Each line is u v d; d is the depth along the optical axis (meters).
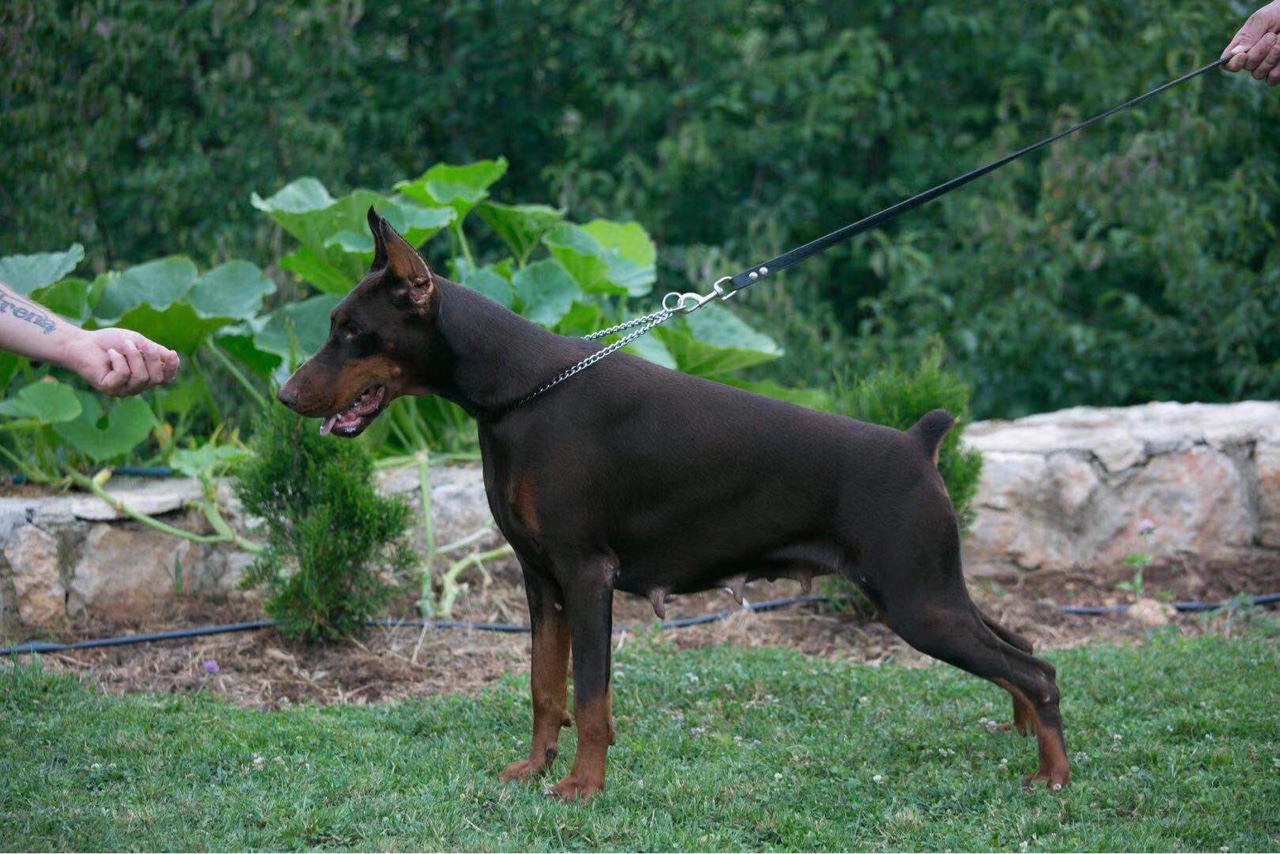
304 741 4.93
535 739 4.69
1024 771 4.72
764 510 4.47
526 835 4.12
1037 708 4.51
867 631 6.73
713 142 13.25
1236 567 7.73
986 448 7.85
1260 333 11.14
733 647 6.38
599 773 4.46
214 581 6.79
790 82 13.12
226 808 4.26
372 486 6.25
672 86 13.95
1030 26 13.70
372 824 4.15
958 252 13.07
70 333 3.36
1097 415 9.00
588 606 4.41
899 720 5.32
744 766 4.78
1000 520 7.53
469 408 4.51
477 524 7.26
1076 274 12.95
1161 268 11.50
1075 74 12.71
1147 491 7.80
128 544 6.57
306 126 11.56
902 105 13.40
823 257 13.77
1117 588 7.44
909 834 4.18
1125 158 10.81
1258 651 6.18
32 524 6.29
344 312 4.30
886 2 13.58
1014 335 11.66
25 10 9.71
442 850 3.97
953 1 13.41
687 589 4.62
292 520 6.08
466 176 8.39
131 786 4.44
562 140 14.77
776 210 13.10
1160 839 4.07
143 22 11.00
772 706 5.52
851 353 12.02
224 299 7.63
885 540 4.38
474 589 7.02
